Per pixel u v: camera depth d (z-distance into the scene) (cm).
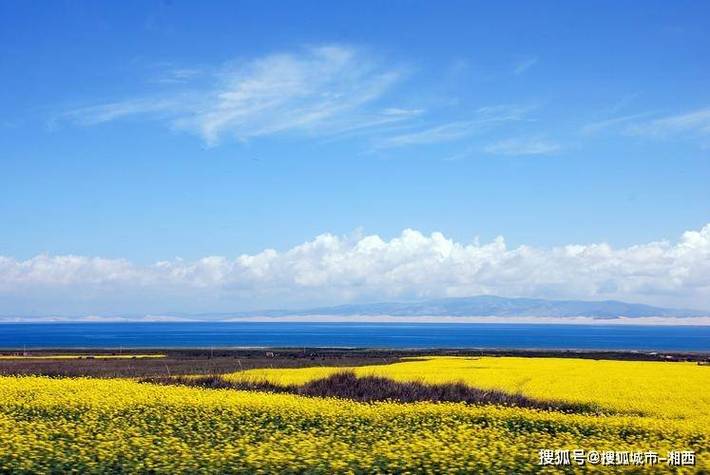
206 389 2866
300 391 2998
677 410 2672
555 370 4650
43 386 2827
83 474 1511
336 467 1539
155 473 1518
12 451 1622
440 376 3975
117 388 2811
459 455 1653
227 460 1603
